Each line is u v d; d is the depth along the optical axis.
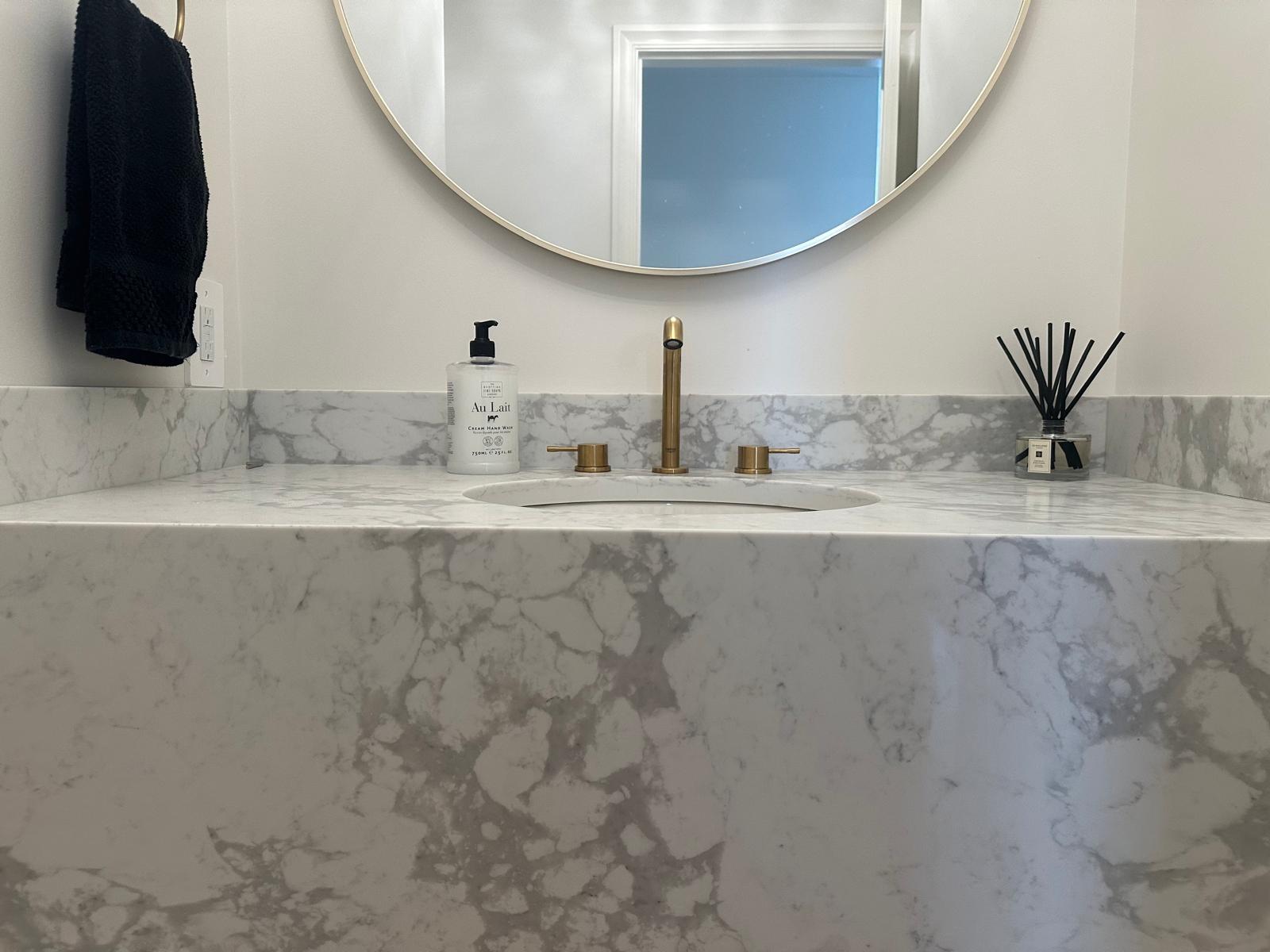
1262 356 0.92
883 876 0.63
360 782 0.63
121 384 0.98
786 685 0.62
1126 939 0.63
